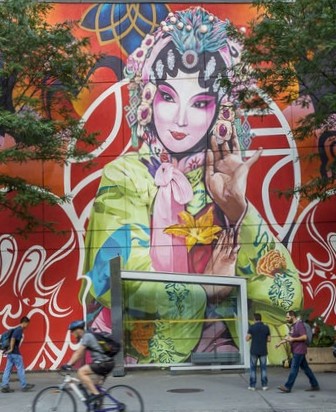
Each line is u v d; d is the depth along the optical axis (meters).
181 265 16.83
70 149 15.27
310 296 16.78
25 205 15.04
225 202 17.08
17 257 16.92
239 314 16.25
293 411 10.49
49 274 16.88
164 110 17.38
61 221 17.05
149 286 16.88
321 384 13.39
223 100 17.39
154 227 16.97
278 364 16.45
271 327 16.62
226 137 17.28
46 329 16.64
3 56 14.22
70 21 16.02
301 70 12.97
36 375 16.00
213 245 16.92
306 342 12.45
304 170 17.14
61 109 15.73
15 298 16.77
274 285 16.78
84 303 16.73
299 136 14.82
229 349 16.55
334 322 16.67
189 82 17.48
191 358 16.28
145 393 12.57
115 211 17.05
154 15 17.70
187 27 17.69
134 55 17.56
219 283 16.00
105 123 17.33
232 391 12.63
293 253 16.92
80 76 15.43
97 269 16.84
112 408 8.82
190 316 16.78
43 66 14.77
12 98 15.40
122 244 16.92
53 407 9.06
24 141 14.38
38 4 14.92
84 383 8.77
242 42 14.19
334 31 11.75
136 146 17.25
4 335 13.59
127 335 16.67
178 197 17.08
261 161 17.22
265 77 13.46
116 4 17.70
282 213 17.06
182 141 17.28
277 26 12.77
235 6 17.72
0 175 14.77
